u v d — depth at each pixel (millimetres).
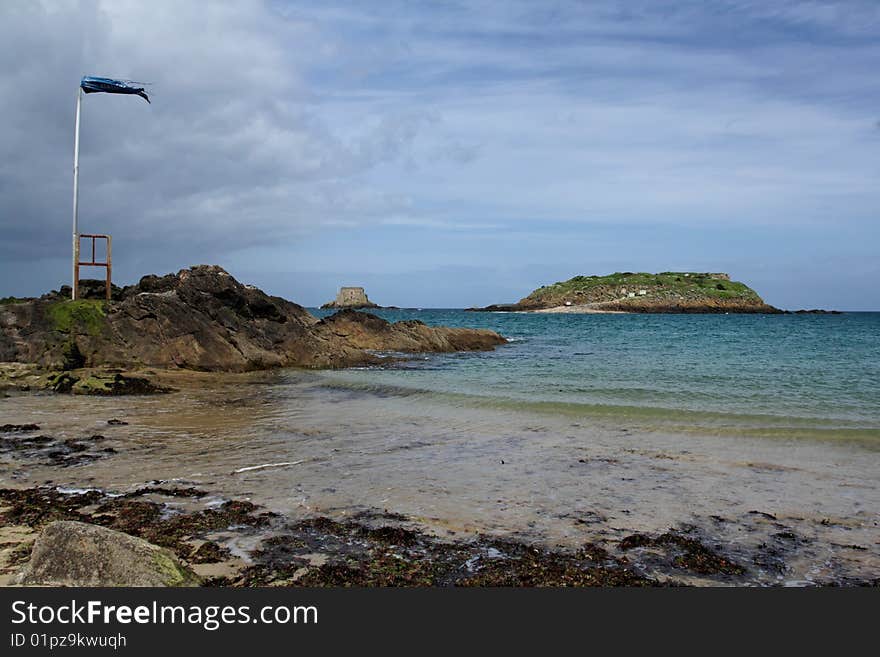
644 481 10695
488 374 27266
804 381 24422
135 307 26109
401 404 18812
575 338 58094
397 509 9094
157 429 14664
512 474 11062
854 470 11461
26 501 9102
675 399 19844
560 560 7426
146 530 7992
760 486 10477
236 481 10406
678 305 179875
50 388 20609
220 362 26531
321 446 13086
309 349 29969
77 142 26406
